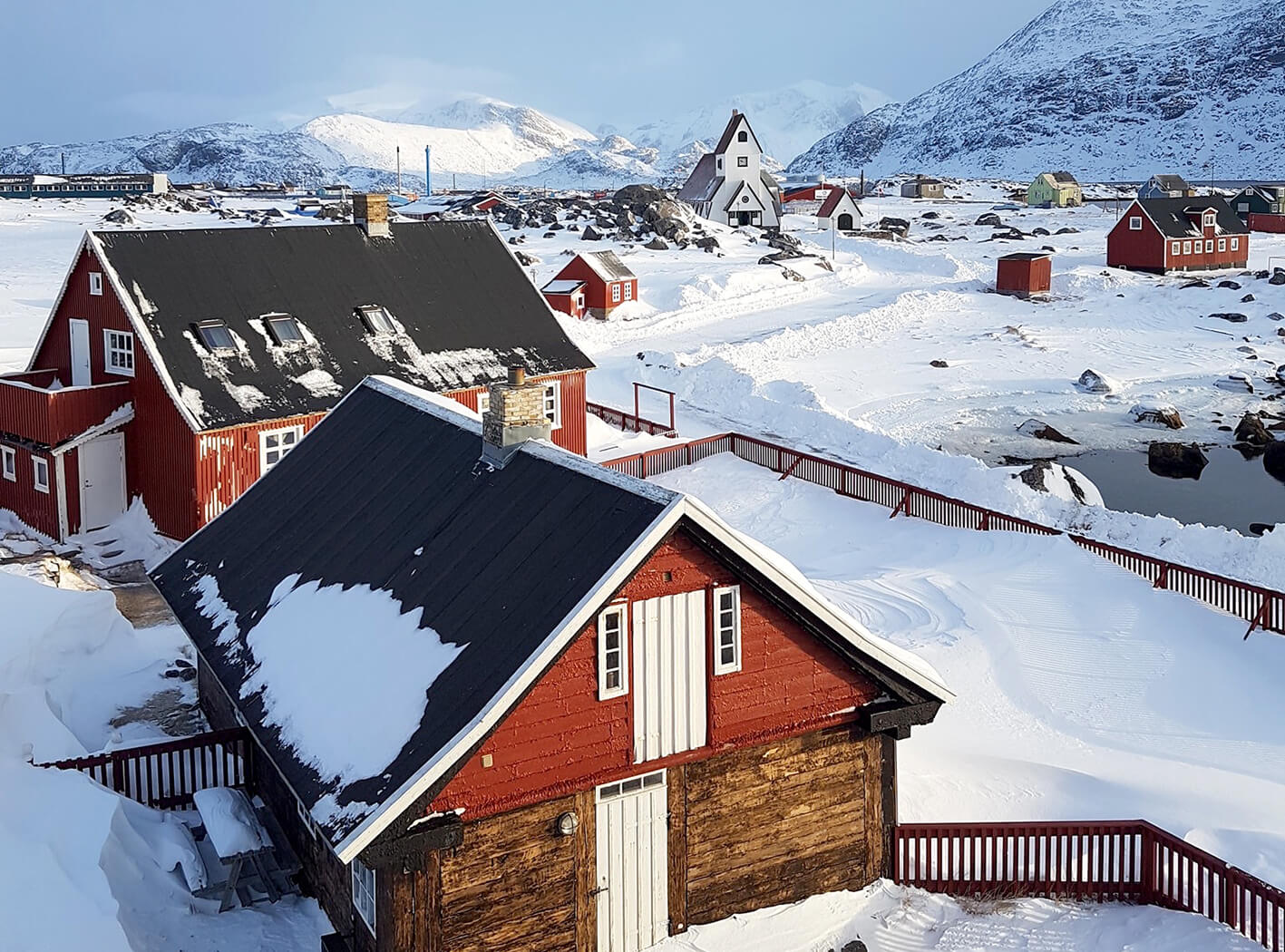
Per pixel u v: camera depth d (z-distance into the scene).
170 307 34.31
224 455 33.03
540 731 14.67
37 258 86.44
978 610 29.48
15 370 49.03
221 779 20.09
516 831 14.84
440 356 37.72
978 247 115.38
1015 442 51.00
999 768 21.47
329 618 17.95
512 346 39.53
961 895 17.22
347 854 13.37
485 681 14.45
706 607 15.75
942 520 36.44
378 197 39.53
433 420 21.25
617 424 49.25
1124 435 52.44
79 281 35.84
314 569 19.53
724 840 16.34
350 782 14.49
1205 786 21.22
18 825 15.48
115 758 18.72
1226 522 41.25
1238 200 134.00
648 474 42.47
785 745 16.69
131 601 30.12
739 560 15.56
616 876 15.58
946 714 24.48
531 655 14.23
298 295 36.72
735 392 54.44
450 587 16.59
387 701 15.38
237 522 22.75
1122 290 85.62
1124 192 196.00
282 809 18.31
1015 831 17.17
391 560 18.19
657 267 93.25
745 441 43.72
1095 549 32.69
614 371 60.50
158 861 16.69
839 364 65.25
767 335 72.12
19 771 16.58
